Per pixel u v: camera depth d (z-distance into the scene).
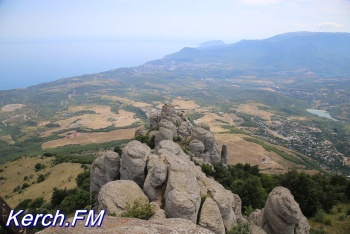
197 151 75.88
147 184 34.25
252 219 38.75
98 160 49.06
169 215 28.97
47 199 78.56
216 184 35.88
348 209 56.00
